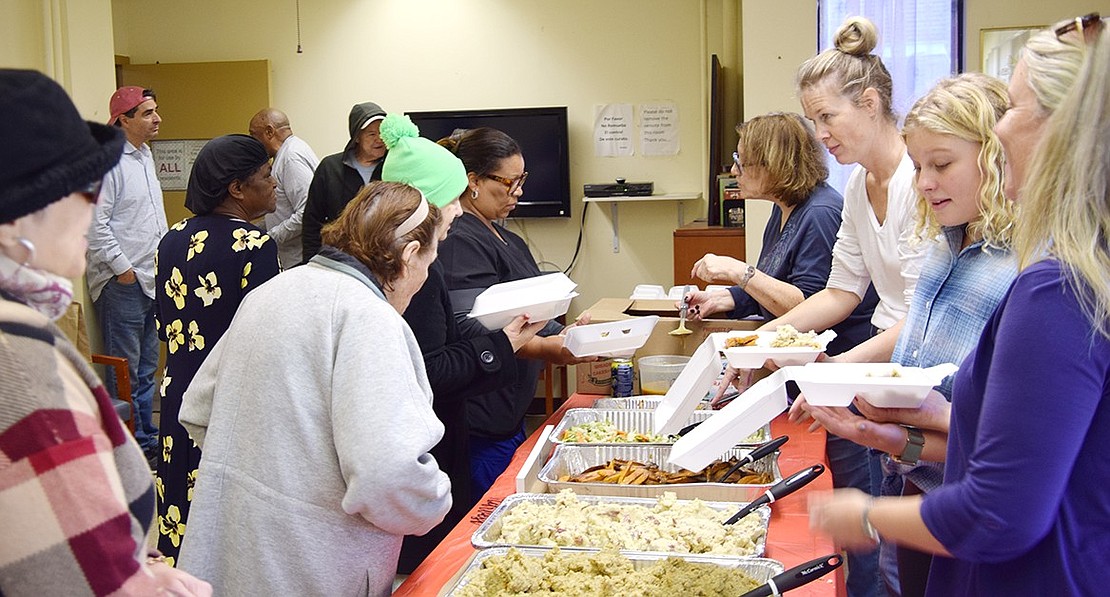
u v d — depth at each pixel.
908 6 4.36
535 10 6.00
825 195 2.97
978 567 1.29
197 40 6.28
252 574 1.67
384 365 1.64
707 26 5.80
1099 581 1.17
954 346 1.83
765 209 4.53
